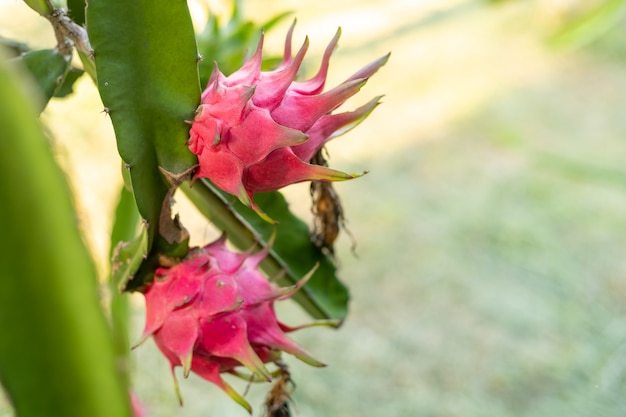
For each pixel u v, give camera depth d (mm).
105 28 1017
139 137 1033
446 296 3006
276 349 1061
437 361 2699
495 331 2828
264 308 1063
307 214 3436
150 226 1050
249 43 1341
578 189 3613
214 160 1027
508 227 3363
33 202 733
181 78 1032
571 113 4266
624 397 2502
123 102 1027
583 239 3281
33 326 772
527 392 2562
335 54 4059
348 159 3936
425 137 4109
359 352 2723
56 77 1097
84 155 2703
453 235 3350
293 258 1271
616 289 2992
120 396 793
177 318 1046
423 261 3191
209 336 1041
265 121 1003
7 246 739
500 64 4848
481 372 2648
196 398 2410
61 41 1095
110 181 2615
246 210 1241
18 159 715
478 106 4383
